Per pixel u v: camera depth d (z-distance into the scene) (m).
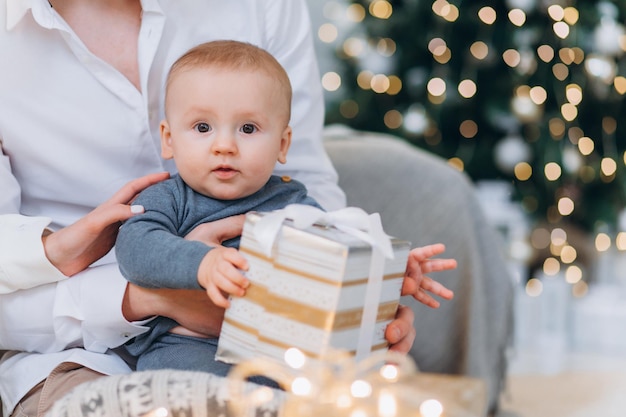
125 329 1.52
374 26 3.77
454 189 2.46
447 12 3.61
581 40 3.65
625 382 3.42
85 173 1.67
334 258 1.25
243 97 1.48
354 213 1.35
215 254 1.35
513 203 3.72
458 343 2.40
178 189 1.53
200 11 1.76
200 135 1.50
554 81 3.67
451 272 2.40
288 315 1.28
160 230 1.44
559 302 3.74
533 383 3.40
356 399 1.17
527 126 3.68
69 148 1.65
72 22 1.67
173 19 1.72
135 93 1.66
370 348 1.38
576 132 3.77
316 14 4.61
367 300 1.32
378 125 3.83
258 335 1.31
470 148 3.71
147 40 1.66
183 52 1.73
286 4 1.88
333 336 1.26
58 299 1.52
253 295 1.31
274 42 1.86
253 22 1.82
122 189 1.52
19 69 1.60
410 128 3.66
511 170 3.71
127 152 1.68
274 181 1.62
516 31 3.60
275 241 1.29
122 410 1.23
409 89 3.74
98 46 1.68
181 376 1.26
